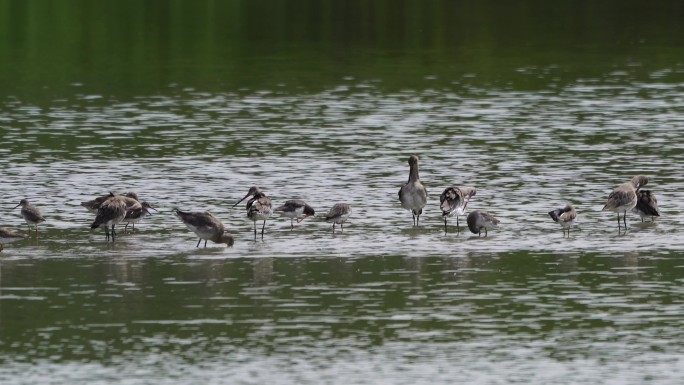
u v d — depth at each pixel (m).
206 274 31.50
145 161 45.72
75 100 59.50
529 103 58.06
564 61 70.94
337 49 76.12
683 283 30.45
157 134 51.00
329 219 35.78
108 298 29.39
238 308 28.58
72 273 31.61
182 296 29.53
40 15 89.44
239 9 93.06
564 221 34.81
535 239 35.03
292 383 23.98
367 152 47.47
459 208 35.75
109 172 43.81
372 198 40.25
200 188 41.50
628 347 25.89
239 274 31.50
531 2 96.62
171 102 59.03
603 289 30.00
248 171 44.06
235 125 53.06
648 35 80.62
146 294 29.70
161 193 40.75
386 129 52.03
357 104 58.12
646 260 32.66
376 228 36.56
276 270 31.88
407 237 35.44
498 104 57.88
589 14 90.38
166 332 26.92
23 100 59.44
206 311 28.36
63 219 37.50
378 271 31.72
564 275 31.25
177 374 24.45
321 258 33.12
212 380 24.12
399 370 24.64
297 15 90.31
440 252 33.69
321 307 28.66
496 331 26.92
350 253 33.62
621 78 65.00
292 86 63.34
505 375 24.38
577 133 50.78
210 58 73.00
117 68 69.50
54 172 43.78
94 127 52.53
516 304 28.83
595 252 33.53
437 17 89.25
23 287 30.30
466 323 27.45
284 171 44.06
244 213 38.28
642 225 36.66
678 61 70.31
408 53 74.38
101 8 93.00
